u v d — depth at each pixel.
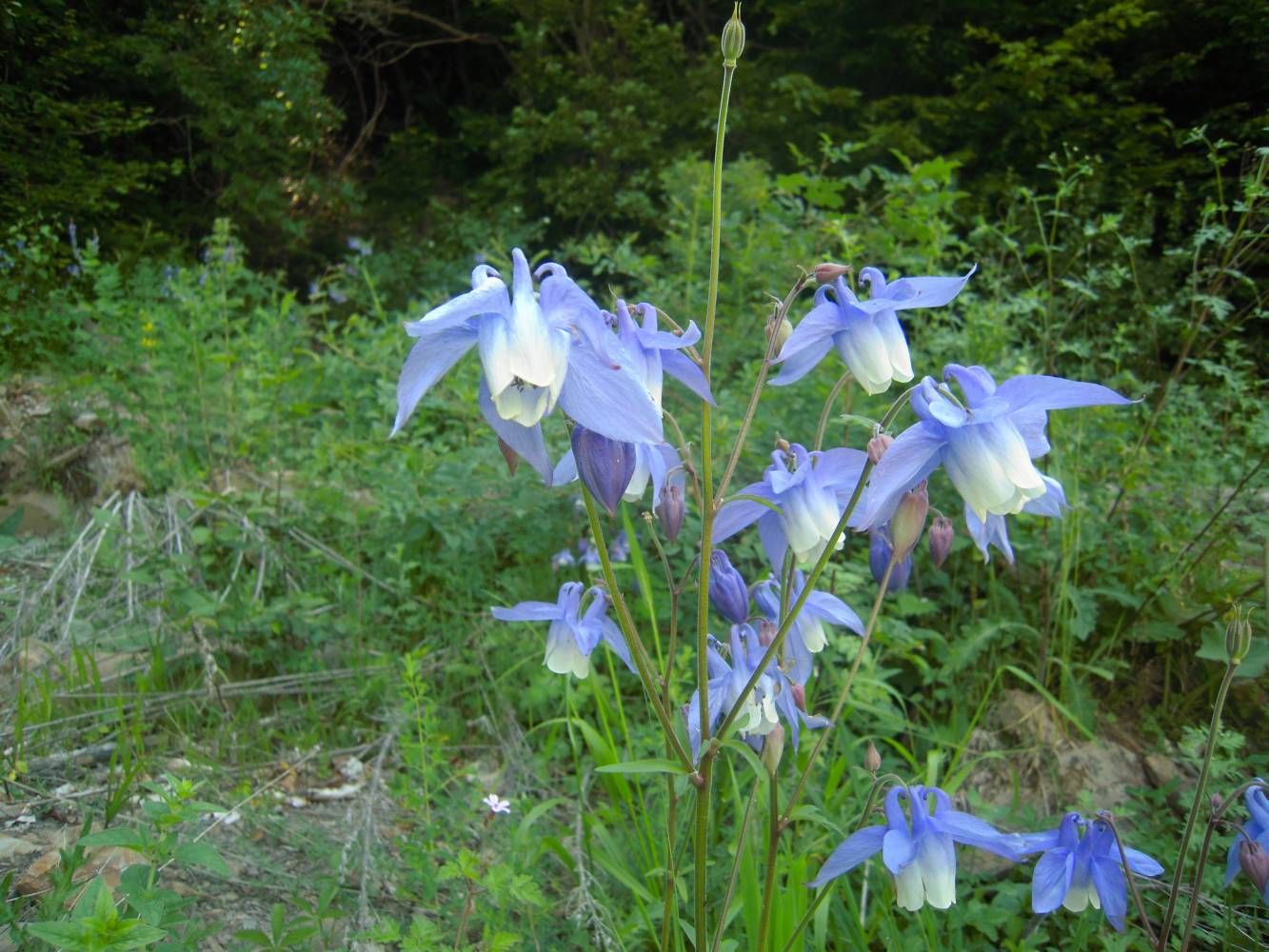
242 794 2.79
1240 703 3.29
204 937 2.00
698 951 1.86
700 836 1.83
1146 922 1.96
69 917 1.91
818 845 2.48
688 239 6.14
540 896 2.06
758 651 1.93
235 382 4.80
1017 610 3.62
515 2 11.98
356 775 3.08
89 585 3.77
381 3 12.62
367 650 3.67
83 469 5.00
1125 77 9.68
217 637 3.53
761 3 11.79
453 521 4.01
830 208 5.92
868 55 10.90
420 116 14.19
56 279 6.85
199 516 4.16
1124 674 3.49
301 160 11.50
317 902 2.32
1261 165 3.74
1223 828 2.78
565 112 11.43
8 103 8.98
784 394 4.21
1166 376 4.64
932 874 1.76
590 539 3.88
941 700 3.48
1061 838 1.96
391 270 10.97
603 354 1.41
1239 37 8.63
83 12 10.40
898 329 1.71
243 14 10.64
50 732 2.90
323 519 4.25
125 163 10.97
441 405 4.71
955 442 1.56
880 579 2.03
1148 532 3.79
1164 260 5.64
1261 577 3.33
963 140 9.81
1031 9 10.13
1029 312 4.37
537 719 3.42
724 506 1.89
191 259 10.49
